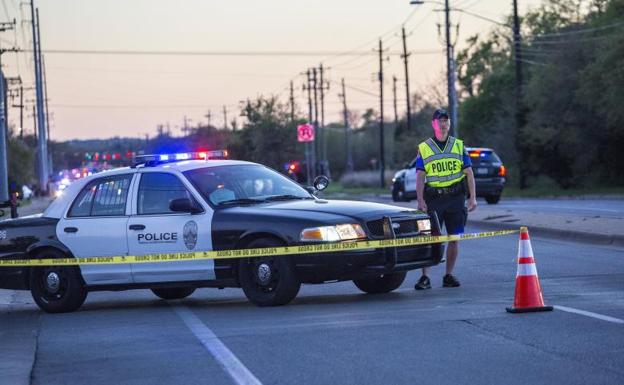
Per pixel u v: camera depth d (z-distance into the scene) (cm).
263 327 2616
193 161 3312
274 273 2947
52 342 2589
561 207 8112
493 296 3025
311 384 1939
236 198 3150
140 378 2080
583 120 13362
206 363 2192
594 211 7138
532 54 17112
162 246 3122
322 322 2638
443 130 3275
